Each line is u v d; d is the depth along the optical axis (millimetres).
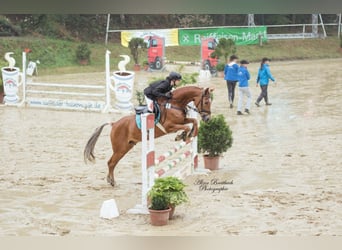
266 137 16203
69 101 22438
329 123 18328
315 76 34312
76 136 16859
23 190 11031
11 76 23547
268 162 13133
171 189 8844
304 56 50312
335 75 34719
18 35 45906
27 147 15273
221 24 57562
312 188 10742
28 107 23328
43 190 11031
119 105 21469
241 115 20297
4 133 17375
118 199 10375
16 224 8859
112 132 11016
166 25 55469
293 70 38938
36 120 19922
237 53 47750
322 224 8555
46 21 47844
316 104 22703
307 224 8570
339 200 9875
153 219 8727
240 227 8492
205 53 35156
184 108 11117
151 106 10742
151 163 9648
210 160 12469
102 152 14664
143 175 9461
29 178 11977
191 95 11031
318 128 17469
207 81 32031
